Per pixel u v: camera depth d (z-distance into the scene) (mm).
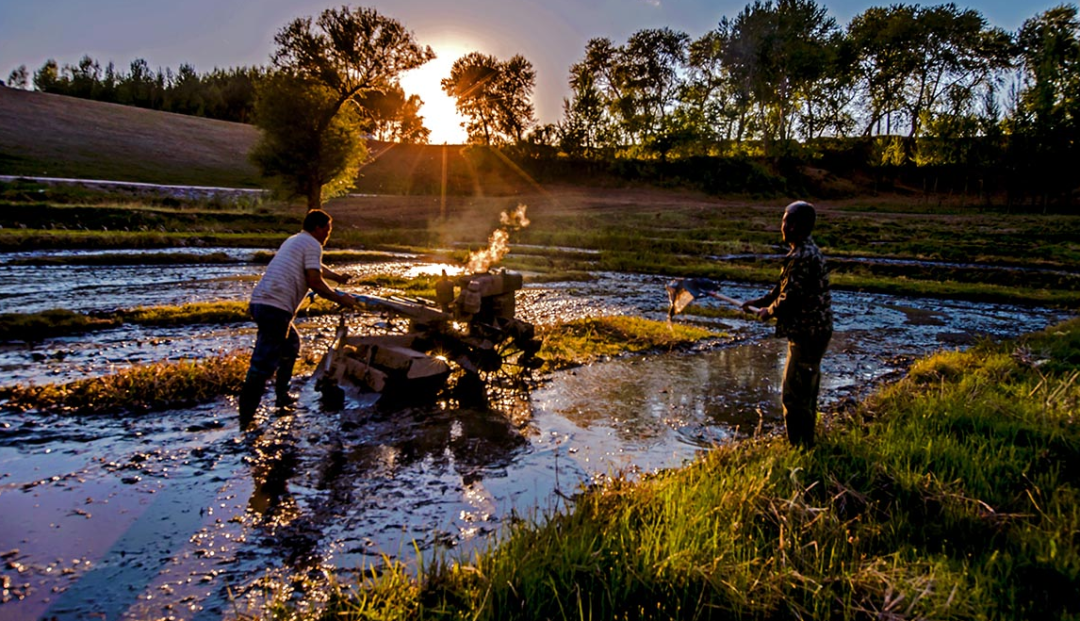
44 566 3557
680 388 7672
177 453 5152
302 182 33531
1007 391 7031
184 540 3883
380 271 20094
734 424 6430
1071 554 3430
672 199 58531
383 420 6086
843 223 39625
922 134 66812
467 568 3260
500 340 7574
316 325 10711
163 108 99625
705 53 78938
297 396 6680
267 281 5777
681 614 3059
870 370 9070
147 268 19094
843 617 3045
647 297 16391
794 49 66250
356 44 34625
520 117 79938
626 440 5875
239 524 4094
